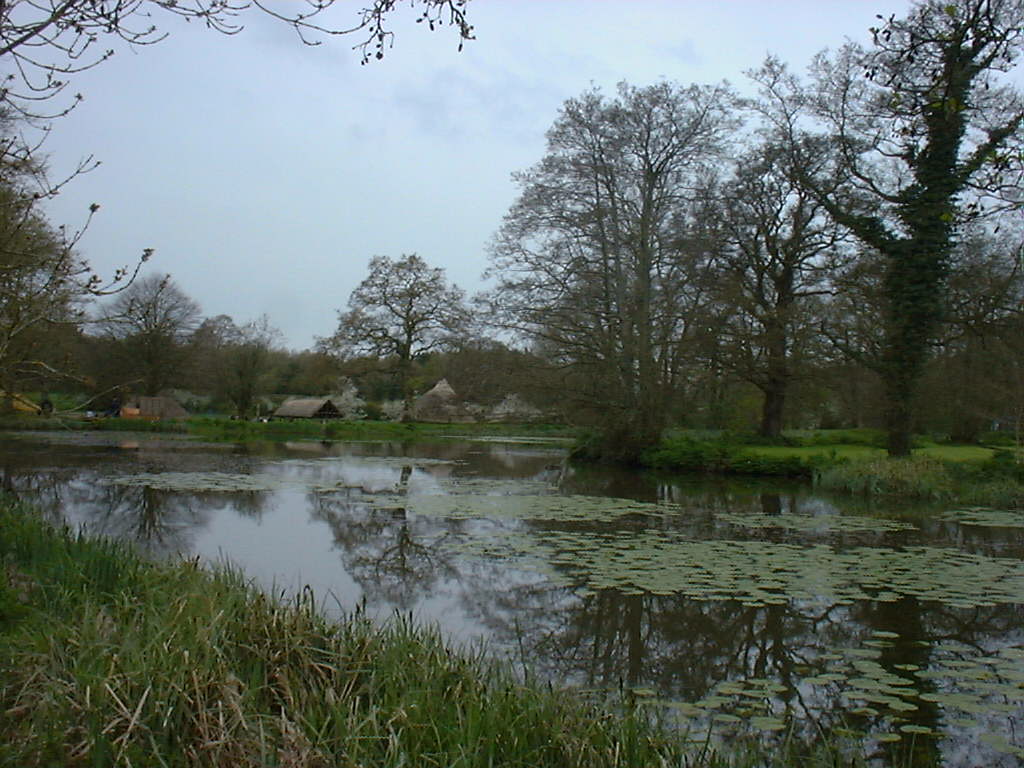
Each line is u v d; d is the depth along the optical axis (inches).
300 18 173.0
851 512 628.4
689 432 1251.2
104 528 500.1
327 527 522.6
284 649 191.2
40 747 141.0
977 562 419.5
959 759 192.1
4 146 238.2
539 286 1037.8
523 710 170.7
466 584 367.9
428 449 1505.9
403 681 183.8
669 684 244.8
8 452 1115.9
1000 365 998.4
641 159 1043.9
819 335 1057.5
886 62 353.4
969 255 871.1
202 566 322.0
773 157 1053.8
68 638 186.5
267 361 2106.3
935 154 757.3
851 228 866.1
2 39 172.4
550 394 1055.6
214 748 143.9
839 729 207.0
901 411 831.7
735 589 354.6
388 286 1955.0
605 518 575.8
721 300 1008.9
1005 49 293.1
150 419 1860.2
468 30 177.3
